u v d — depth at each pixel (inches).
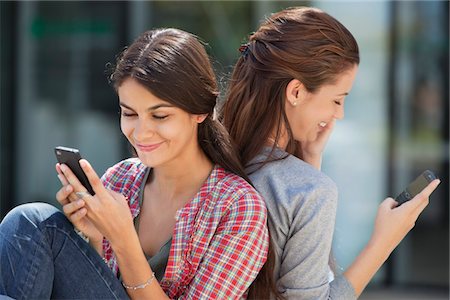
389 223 190.7
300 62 187.0
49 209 172.4
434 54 439.5
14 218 171.2
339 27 191.5
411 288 459.5
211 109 178.7
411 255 460.1
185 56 173.0
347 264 446.9
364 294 452.1
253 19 462.6
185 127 175.0
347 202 447.8
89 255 171.5
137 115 174.2
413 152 445.4
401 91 442.9
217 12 469.4
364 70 444.5
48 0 514.9
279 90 189.6
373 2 440.5
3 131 524.4
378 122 444.8
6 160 526.3
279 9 454.3
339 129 446.9
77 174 169.2
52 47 517.3
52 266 170.1
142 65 169.9
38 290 168.4
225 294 174.6
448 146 442.3
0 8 517.7
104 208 167.3
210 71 178.4
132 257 170.7
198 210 179.0
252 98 192.1
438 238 455.5
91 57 511.2
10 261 169.2
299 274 179.9
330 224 181.6
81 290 170.9
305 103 190.5
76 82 515.8
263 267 182.5
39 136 523.8
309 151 199.8
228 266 174.4
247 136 193.2
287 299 181.2
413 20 439.5
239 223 175.2
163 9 488.1
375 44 442.0
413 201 191.0
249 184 182.7
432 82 440.8
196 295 175.0
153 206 189.2
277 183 183.8
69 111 519.5
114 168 198.5
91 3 507.8
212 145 186.1
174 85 169.5
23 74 521.3
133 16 497.7
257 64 192.1
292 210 180.7
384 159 445.1
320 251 180.2
